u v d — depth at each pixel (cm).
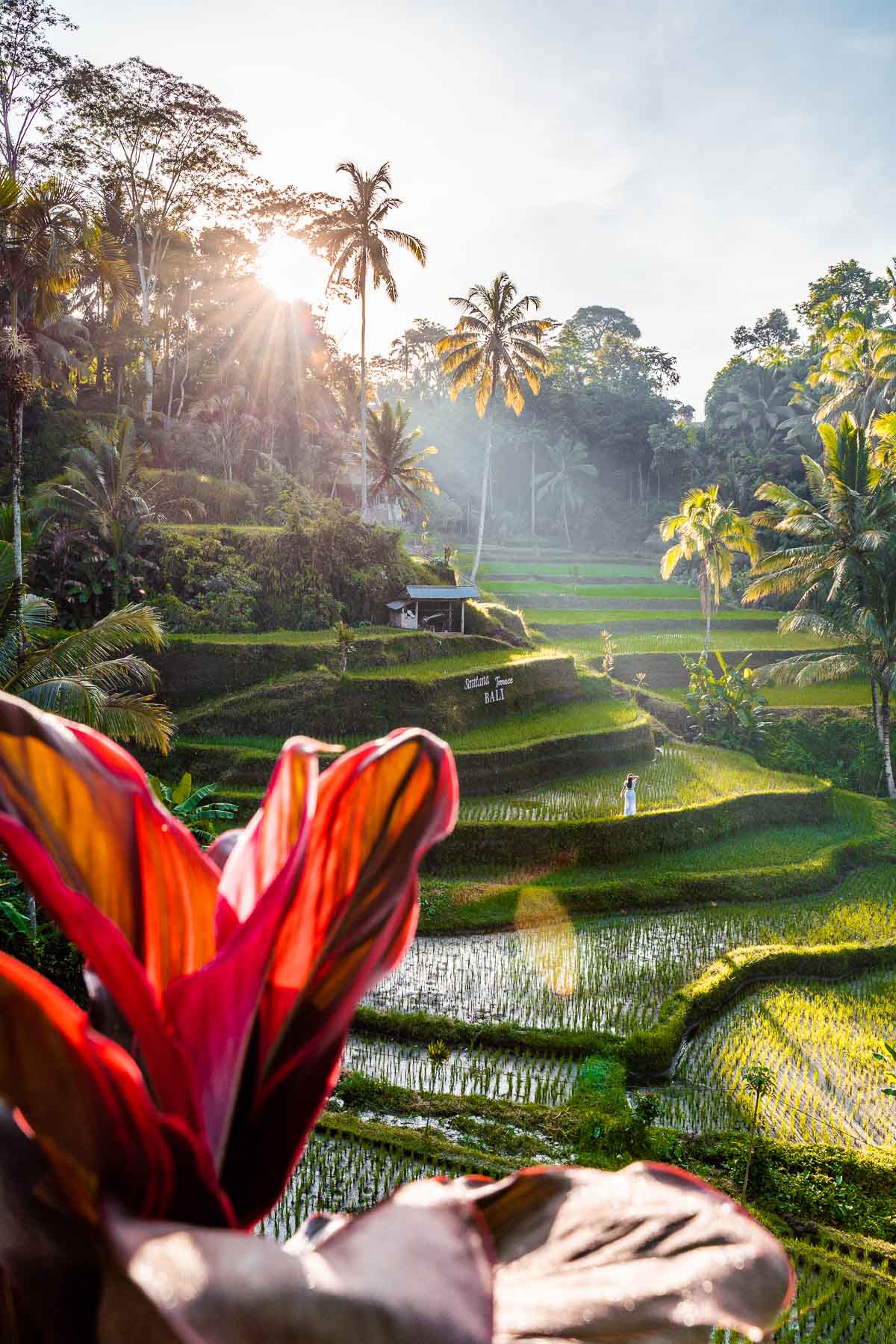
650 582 6000
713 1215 98
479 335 4275
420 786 113
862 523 3030
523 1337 88
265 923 94
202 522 3538
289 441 4412
